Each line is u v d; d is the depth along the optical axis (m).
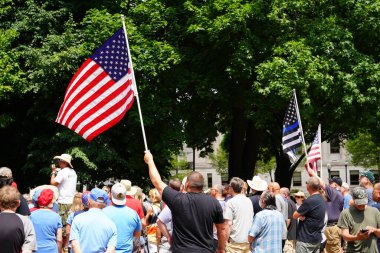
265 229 8.58
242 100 22.20
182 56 21.08
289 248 13.23
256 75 21.38
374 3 20.83
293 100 14.87
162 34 22.28
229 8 19.89
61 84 21.25
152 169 6.53
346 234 7.82
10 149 23.95
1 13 21.28
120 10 22.36
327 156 67.81
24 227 6.09
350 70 20.39
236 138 24.83
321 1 21.30
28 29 21.38
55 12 21.64
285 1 20.59
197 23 20.73
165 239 10.17
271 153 33.59
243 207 10.16
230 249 10.09
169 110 21.19
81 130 8.41
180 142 22.34
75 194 11.03
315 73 19.00
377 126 22.34
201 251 6.05
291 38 20.89
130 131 21.89
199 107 23.62
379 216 7.87
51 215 8.12
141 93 21.19
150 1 21.34
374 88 19.86
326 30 20.30
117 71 8.59
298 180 68.94
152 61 20.30
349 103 19.50
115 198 7.88
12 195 6.05
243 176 25.14
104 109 8.48
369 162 49.78
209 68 22.14
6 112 23.02
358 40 21.92
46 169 20.30
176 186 9.85
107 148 21.14
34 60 20.02
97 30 20.44
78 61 20.94
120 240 7.71
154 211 12.34
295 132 14.73
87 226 6.66
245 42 20.03
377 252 7.88
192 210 6.14
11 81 19.91
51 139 21.05
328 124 22.22
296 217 9.77
